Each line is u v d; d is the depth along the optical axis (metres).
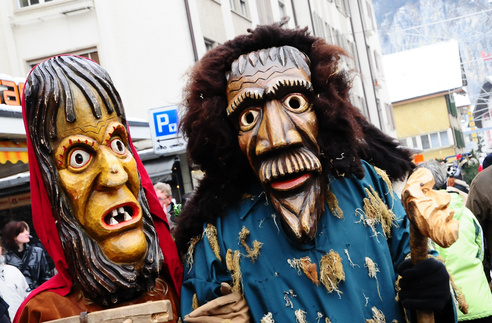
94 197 2.01
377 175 2.25
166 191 5.26
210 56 2.21
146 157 9.77
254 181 2.22
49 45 12.47
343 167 2.14
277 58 2.11
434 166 3.82
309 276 2.07
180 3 12.09
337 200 2.15
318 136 2.11
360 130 2.20
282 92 2.06
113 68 12.18
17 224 4.97
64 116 2.00
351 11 25.41
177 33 12.06
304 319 2.06
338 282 2.07
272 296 2.09
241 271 2.14
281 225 2.13
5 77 6.82
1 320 3.72
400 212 2.22
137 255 2.02
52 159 2.03
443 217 1.80
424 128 37.78
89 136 2.01
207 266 2.18
